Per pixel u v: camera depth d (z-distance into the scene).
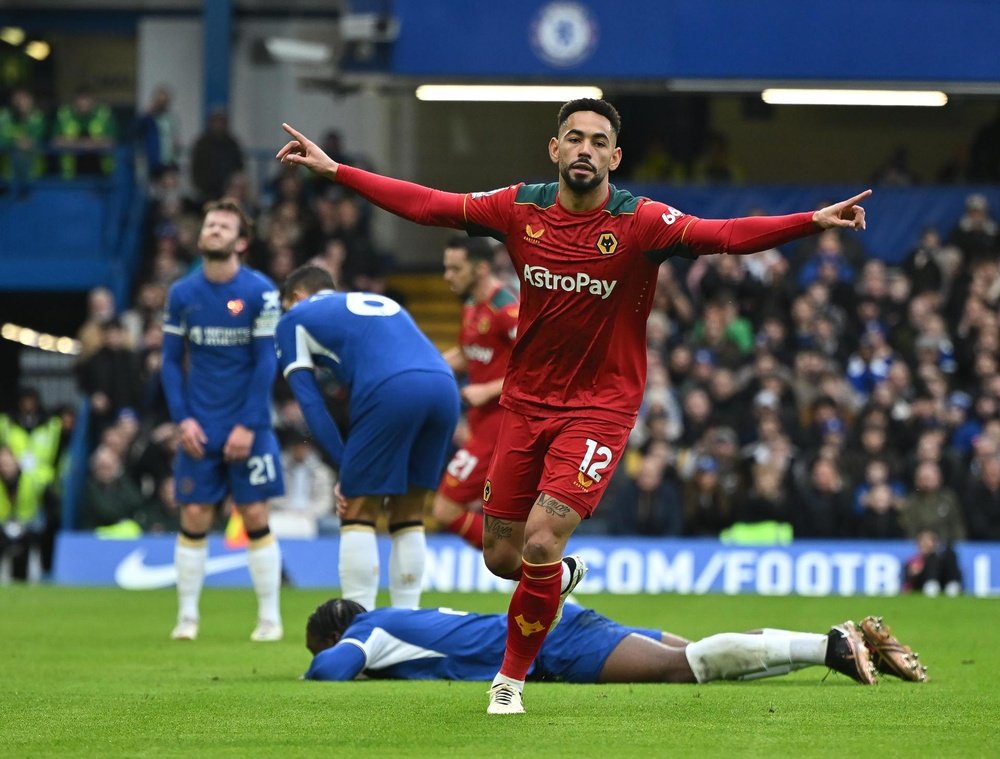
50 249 63.09
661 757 13.68
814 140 70.31
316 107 69.62
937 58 57.88
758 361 49.25
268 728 15.69
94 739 15.11
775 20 57.97
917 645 26.38
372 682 19.94
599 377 17.12
